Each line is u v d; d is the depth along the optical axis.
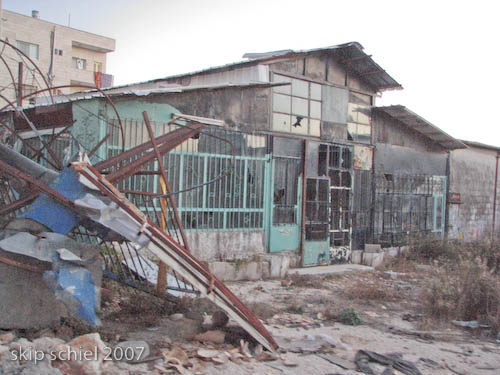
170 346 5.14
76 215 5.13
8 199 6.58
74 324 5.16
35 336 4.79
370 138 13.62
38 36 33.25
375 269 12.17
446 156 16.02
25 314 4.86
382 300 8.70
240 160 10.45
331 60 12.63
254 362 4.97
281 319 7.03
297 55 11.66
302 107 11.88
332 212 12.57
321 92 12.34
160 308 6.41
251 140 10.68
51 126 9.24
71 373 4.11
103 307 6.27
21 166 5.67
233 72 11.64
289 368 4.90
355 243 13.14
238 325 5.82
